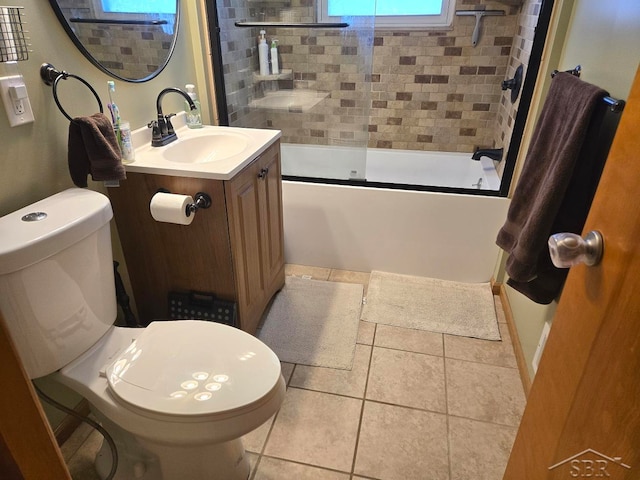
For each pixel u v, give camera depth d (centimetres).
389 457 139
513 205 152
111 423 128
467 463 137
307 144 275
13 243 97
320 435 146
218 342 121
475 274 227
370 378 170
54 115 129
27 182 124
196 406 103
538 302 142
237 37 240
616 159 70
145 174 147
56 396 140
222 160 151
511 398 161
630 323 60
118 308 171
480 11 254
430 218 218
